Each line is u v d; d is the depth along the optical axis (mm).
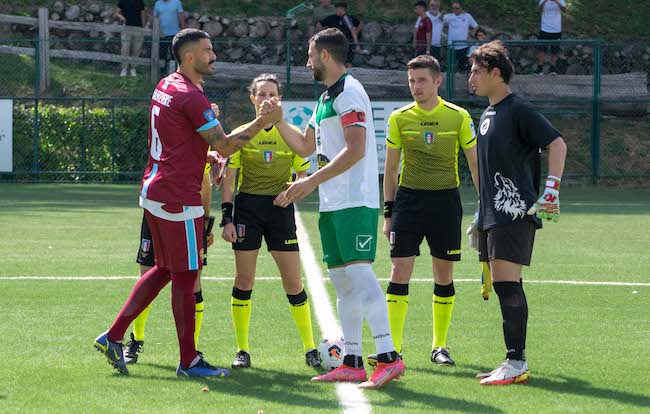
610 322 15500
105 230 28531
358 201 11344
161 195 11461
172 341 13938
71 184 47625
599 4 61625
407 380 11656
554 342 13930
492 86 11641
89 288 18359
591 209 37344
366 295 11336
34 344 13477
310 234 27812
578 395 10828
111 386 11156
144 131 49094
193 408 10133
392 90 52656
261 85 12797
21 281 19141
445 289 13078
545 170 49938
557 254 24141
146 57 54969
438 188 13211
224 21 57281
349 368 11586
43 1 59250
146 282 11867
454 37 50125
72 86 52406
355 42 51969
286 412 9992
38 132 48312
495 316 16125
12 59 54125
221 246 25516
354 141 11094
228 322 15453
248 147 13086
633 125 53719
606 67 57875
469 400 10586
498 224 11484
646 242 26688
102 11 58531
